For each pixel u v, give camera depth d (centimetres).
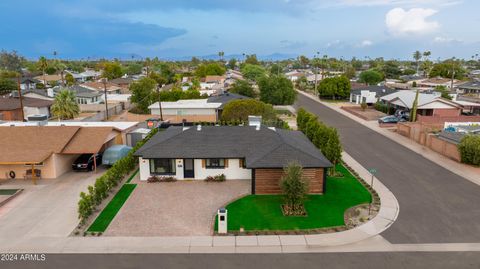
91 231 1925
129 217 2100
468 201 2364
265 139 2858
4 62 14562
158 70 16475
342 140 4225
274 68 17425
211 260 1650
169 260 1647
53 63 14175
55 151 2798
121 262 1630
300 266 1602
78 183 2709
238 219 2070
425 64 15825
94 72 15850
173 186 2625
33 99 6359
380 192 2519
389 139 4291
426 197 2431
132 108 7100
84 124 3675
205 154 2678
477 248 1766
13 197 2414
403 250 1745
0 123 3488
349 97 8700
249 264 1617
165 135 3066
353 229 1958
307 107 7338
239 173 2766
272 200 2358
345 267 1595
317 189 2477
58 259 1655
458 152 3300
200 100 6288
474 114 5791
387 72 13975
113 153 3102
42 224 2012
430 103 5397
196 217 2102
